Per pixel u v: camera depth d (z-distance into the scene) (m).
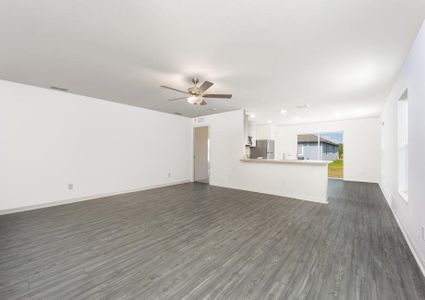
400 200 2.90
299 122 7.82
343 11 1.62
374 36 1.99
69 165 4.17
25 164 3.62
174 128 6.47
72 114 4.20
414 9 1.58
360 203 4.19
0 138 3.38
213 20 1.77
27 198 3.65
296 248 2.28
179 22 1.80
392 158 3.60
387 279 1.73
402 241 2.44
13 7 1.60
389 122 3.94
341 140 7.53
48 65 2.74
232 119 5.84
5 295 1.52
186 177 6.89
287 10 1.62
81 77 3.17
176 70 2.85
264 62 2.58
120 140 5.04
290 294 1.54
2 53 2.40
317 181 4.33
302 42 2.11
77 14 1.70
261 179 5.25
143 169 5.57
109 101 4.80
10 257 2.06
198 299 1.49
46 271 1.83
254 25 1.83
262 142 7.12
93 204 4.09
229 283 1.68
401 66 2.66
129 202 4.26
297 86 3.49
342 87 3.53
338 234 2.65
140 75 3.06
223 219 3.23
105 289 1.60
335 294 1.54
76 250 2.21
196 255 2.12
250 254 2.15
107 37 2.05
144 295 1.53
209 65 2.68
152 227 2.89
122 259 2.04
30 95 3.66
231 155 5.87
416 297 1.52
